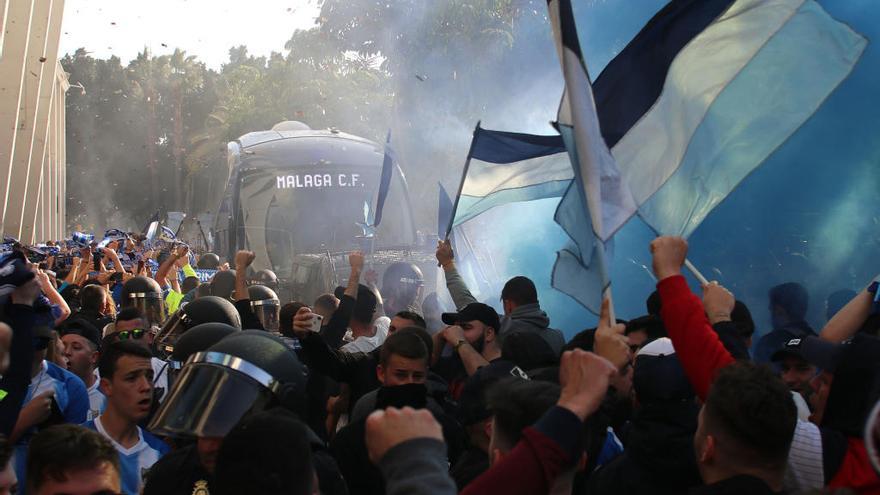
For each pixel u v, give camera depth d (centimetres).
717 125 403
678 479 315
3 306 399
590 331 476
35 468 303
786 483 292
